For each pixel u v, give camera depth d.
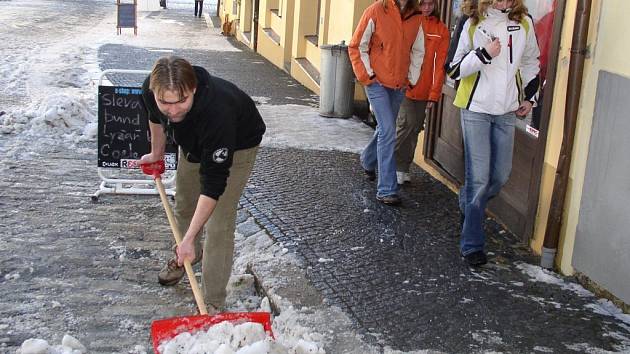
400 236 5.80
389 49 6.27
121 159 6.30
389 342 4.13
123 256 5.19
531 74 5.08
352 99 10.47
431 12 6.52
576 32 4.93
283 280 4.74
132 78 13.32
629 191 4.51
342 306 4.52
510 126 5.11
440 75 6.68
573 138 5.06
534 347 4.20
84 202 6.22
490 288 4.94
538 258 5.50
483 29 4.96
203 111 3.64
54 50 17.36
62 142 8.02
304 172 7.41
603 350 4.21
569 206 5.14
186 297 4.67
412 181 7.36
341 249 5.44
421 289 4.86
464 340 4.23
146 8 38.75
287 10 16.52
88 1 37.59
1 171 6.89
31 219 5.76
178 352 3.51
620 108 4.59
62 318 4.29
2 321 4.21
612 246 4.66
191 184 4.50
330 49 10.27
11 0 34.06
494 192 5.29
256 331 3.55
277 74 16.00
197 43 22.62
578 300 4.83
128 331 4.20
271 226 5.79
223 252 4.29
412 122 6.94
